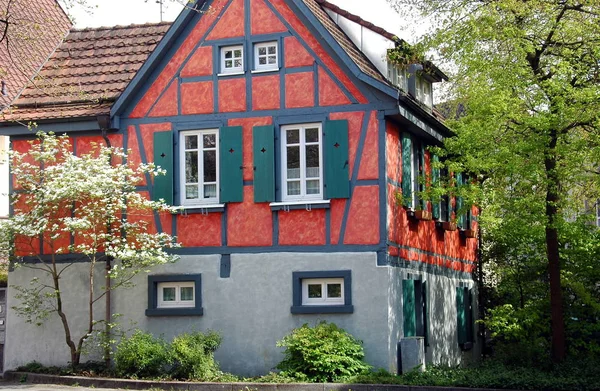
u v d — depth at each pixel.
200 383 17.00
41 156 18.73
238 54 19.39
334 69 18.61
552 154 18.34
